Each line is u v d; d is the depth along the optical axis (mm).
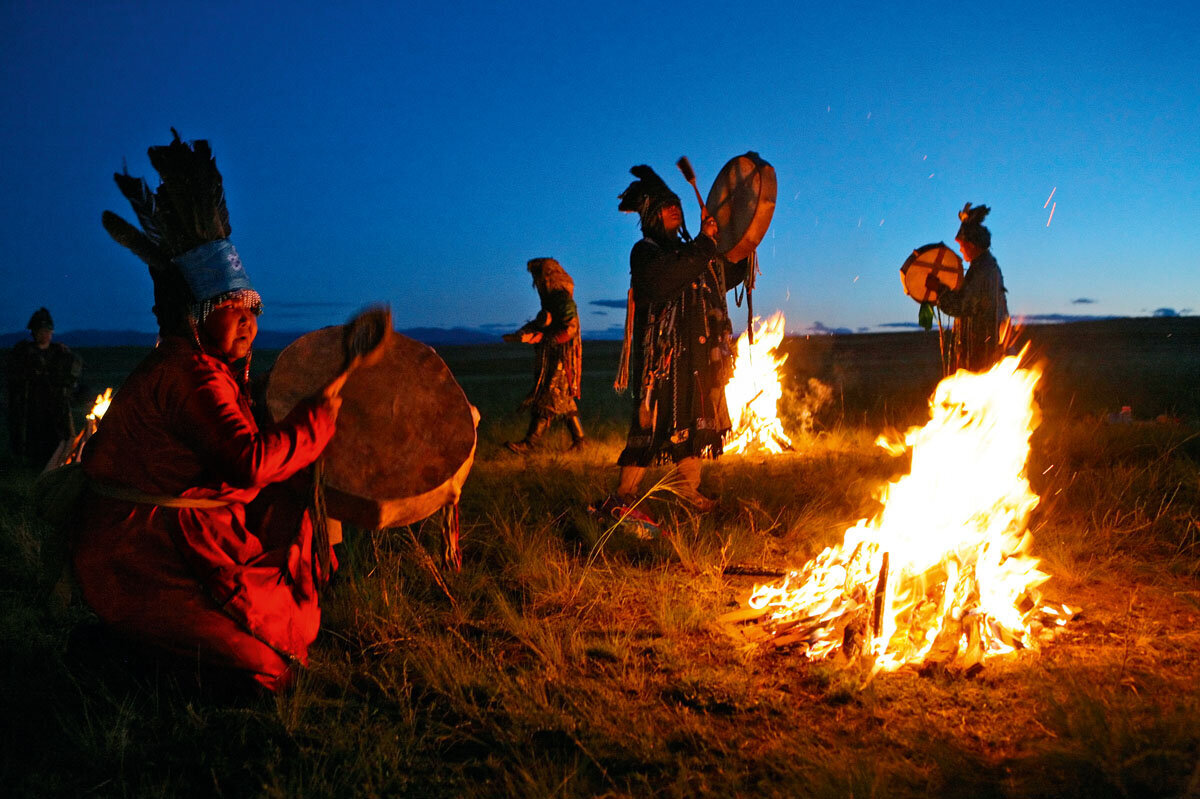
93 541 3271
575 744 3066
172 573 3299
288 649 3471
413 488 3521
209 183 3430
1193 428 8516
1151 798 2516
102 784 2893
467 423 3656
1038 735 2969
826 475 7176
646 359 5777
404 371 3641
